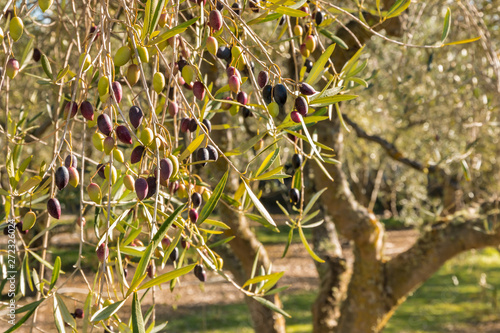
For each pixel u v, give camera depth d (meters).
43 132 2.41
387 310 3.78
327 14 1.39
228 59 0.97
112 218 0.92
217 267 1.07
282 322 3.45
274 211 12.98
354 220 3.53
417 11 3.10
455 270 9.62
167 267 5.77
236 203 1.10
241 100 0.96
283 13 0.94
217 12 0.87
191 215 0.95
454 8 2.94
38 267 1.87
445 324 6.91
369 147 6.20
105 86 0.77
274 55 2.39
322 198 3.51
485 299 7.84
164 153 0.81
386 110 4.12
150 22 0.77
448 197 5.02
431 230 3.78
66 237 6.27
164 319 7.17
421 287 8.70
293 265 10.52
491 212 3.38
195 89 0.91
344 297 4.13
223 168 2.65
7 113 1.08
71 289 1.43
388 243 12.43
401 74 3.03
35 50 1.27
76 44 1.08
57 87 1.20
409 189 8.33
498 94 2.24
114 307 0.70
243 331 6.77
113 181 0.93
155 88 0.81
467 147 2.30
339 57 2.50
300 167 1.19
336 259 4.27
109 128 0.76
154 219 0.71
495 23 3.24
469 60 3.31
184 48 1.04
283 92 0.89
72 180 0.81
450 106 3.60
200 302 8.08
